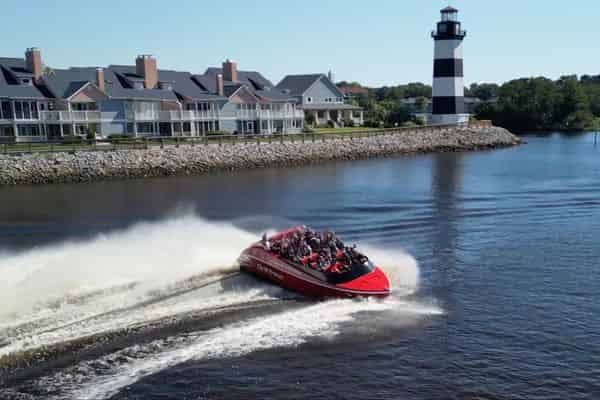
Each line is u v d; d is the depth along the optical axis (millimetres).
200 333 17172
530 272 23750
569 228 31688
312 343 16875
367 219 34219
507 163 67250
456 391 14625
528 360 16156
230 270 22781
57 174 53094
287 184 49844
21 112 68062
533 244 28266
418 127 89438
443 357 16250
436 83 98438
